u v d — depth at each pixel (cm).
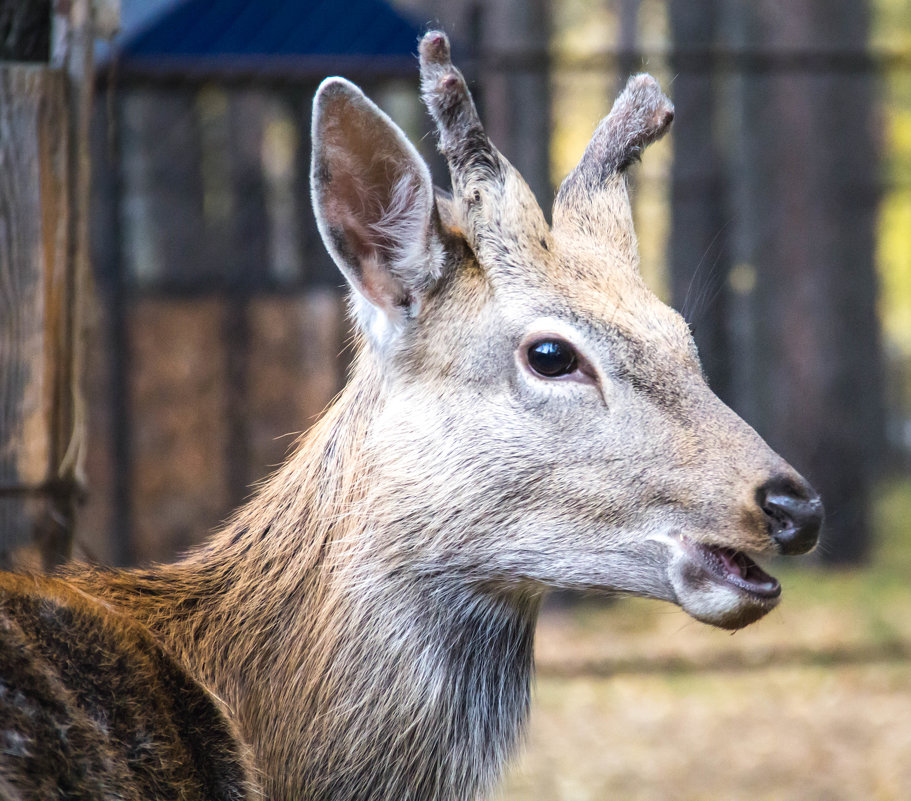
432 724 587
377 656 578
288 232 2216
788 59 1583
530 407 573
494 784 616
